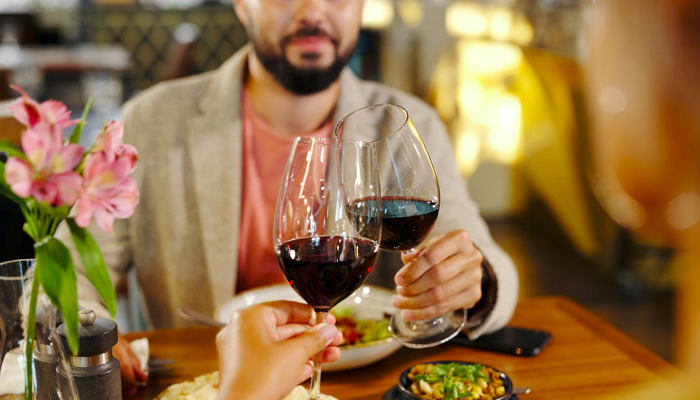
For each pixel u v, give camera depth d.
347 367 1.16
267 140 1.81
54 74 5.70
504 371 1.19
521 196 4.96
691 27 0.29
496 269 1.31
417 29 4.91
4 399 0.77
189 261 1.77
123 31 7.30
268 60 1.70
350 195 0.87
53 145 0.68
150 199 1.79
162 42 7.33
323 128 1.86
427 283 1.16
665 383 0.44
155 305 1.82
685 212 0.31
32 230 0.74
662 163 0.31
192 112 1.80
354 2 1.70
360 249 0.87
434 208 1.04
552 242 4.64
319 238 0.85
